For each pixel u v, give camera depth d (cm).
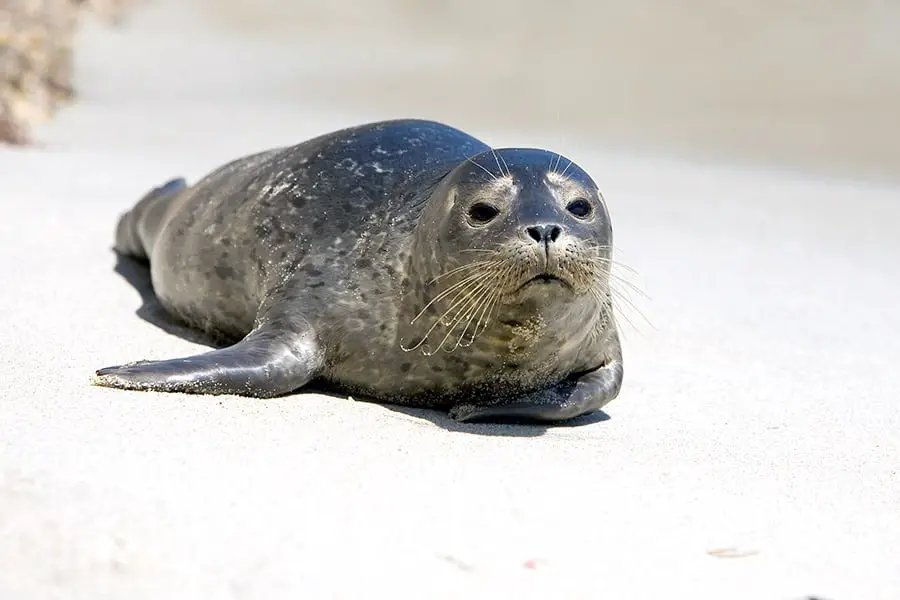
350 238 2195
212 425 1784
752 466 1903
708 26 10456
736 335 2981
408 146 2334
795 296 3528
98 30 10306
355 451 1742
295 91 8238
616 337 2270
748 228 4666
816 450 2048
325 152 2356
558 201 1969
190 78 8500
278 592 1303
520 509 1570
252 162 2550
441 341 2053
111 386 1911
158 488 1490
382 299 2116
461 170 2047
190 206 2567
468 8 12850
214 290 2384
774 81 8619
